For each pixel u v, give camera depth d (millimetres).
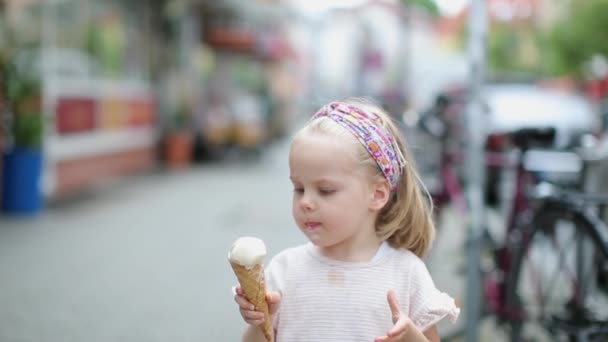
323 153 1836
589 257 3373
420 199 2061
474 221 3709
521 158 4016
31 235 7012
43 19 9125
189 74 14891
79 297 4988
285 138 25281
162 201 9562
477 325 3664
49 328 4320
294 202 1898
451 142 5461
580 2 15578
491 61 18797
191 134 15117
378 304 1909
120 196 9867
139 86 13484
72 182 10430
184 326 4430
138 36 13492
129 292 5148
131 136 12992
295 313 1951
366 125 1888
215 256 6383
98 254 6328
